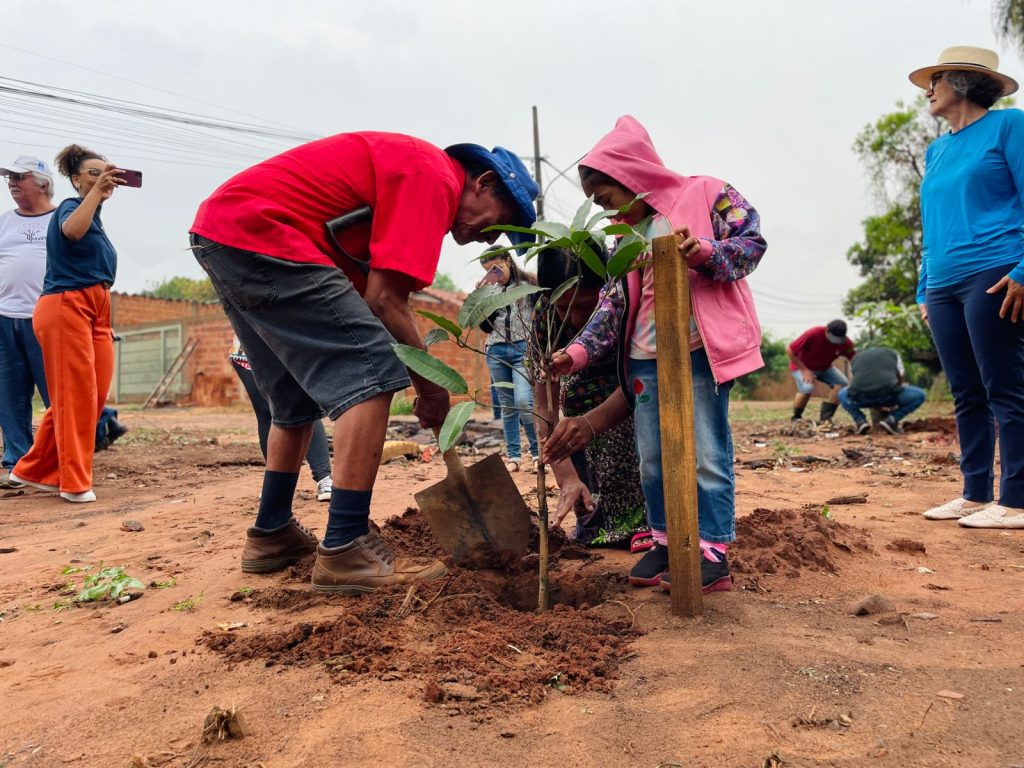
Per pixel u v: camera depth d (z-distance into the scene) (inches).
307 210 110.7
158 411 823.7
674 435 97.8
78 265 200.2
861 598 109.2
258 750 68.9
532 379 108.0
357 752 67.8
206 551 145.8
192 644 95.7
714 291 106.7
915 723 70.7
